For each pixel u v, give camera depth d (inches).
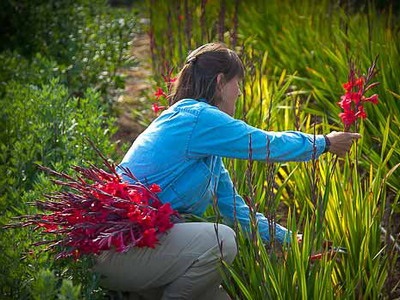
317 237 129.4
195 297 125.4
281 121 183.2
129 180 124.1
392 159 167.8
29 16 238.1
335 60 199.0
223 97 126.2
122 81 230.5
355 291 135.9
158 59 241.1
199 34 233.9
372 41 203.9
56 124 168.1
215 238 122.4
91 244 117.4
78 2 246.4
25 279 124.1
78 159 152.1
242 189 147.3
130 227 117.0
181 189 123.4
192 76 125.6
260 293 122.6
